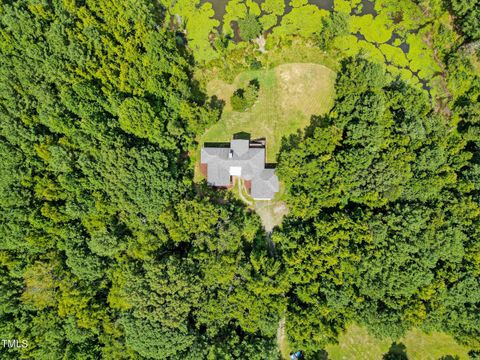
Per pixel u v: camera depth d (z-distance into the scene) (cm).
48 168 6844
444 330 6988
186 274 6650
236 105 7450
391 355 7412
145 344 6425
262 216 7675
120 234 6962
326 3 7681
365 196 6812
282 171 7081
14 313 6831
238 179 7650
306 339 6838
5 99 6525
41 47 6444
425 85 7569
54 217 6694
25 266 6775
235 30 7738
